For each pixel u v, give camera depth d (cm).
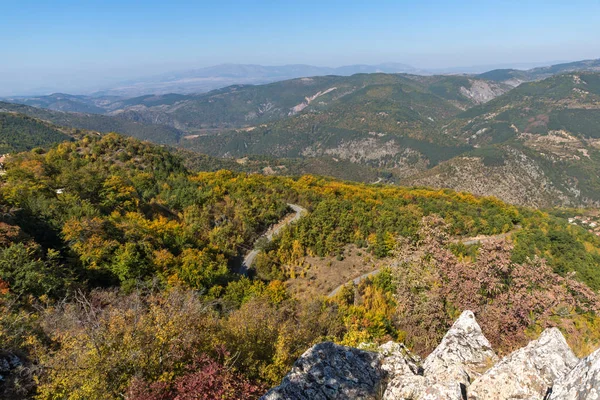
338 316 2878
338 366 998
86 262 3009
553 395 610
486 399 730
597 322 1666
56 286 2264
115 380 970
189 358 1062
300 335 1806
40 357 1088
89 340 1013
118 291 2792
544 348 803
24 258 2306
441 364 977
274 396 888
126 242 3403
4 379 1065
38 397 1005
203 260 3691
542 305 1555
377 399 866
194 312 1255
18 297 1967
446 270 1864
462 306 1686
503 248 1755
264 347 1369
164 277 3234
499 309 1549
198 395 887
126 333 1027
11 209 3391
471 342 1052
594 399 505
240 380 1066
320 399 874
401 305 2231
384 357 1066
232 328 1355
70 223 3294
